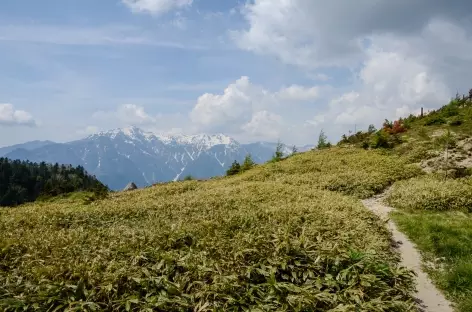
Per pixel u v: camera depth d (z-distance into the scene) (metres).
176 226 14.98
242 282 10.08
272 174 38.03
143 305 8.98
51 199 47.06
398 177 33.06
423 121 54.97
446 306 10.20
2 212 23.48
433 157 37.91
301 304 9.02
